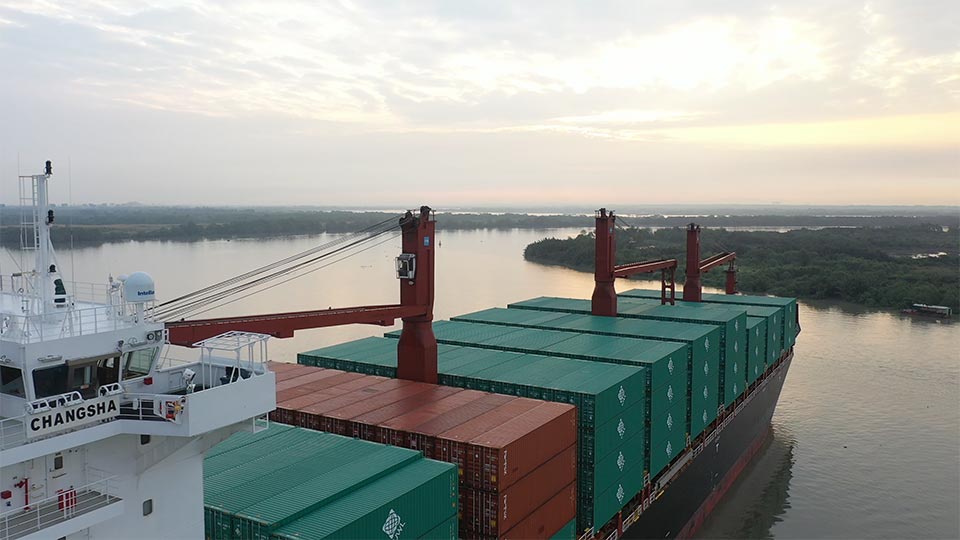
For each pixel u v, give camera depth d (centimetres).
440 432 2761
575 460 3164
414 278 3638
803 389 7688
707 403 4853
